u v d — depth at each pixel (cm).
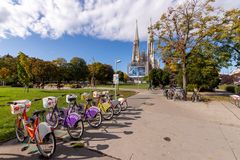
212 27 1794
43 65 4966
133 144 553
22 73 2491
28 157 460
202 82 2828
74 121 592
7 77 5078
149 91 3234
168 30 1934
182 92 1811
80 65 7269
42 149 465
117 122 815
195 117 947
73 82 7419
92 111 734
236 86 2775
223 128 738
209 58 1978
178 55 1923
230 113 1065
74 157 464
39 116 517
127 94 2431
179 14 1867
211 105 1404
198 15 1816
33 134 479
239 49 2119
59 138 589
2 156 465
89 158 459
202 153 496
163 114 1016
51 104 672
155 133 663
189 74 2756
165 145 549
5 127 688
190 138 614
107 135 633
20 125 545
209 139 605
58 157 463
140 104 1426
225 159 462
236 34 1836
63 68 6388
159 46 2000
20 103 530
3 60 6038
